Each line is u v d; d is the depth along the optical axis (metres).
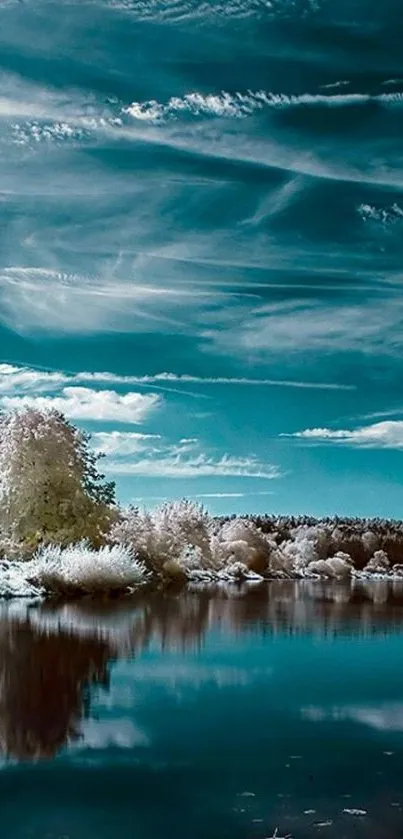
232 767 7.76
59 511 31.02
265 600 27.59
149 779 7.35
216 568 44.69
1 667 12.07
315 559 61.75
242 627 18.52
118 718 9.43
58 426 31.77
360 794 7.05
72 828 6.19
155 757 8.02
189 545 42.66
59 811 6.54
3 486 30.94
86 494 32.03
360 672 12.82
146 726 9.16
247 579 45.34
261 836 6.08
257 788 7.16
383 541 74.50
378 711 10.16
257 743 8.62
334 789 7.17
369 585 44.34
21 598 22.12
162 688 11.11
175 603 23.97
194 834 6.11
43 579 23.73
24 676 11.48
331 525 74.50
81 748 8.24
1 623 16.66
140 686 11.20
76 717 9.41
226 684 11.59
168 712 9.80
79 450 32.22
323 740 8.77
